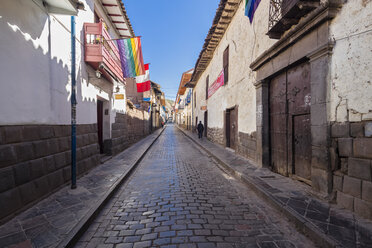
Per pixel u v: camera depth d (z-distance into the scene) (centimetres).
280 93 482
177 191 393
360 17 256
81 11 495
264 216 288
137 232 248
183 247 216
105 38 559
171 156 808
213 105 1232
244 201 343
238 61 740
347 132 274
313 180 336
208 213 297
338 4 284
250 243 223
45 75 340
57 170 372
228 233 244
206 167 608
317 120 324
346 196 276
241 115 706
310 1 324
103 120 720
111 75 628
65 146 402
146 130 1756
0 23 247
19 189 276
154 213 299
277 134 497
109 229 256
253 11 521
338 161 291
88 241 231
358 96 258
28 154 296
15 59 272
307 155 390
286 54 419
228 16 821
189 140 1488
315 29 327
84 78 506
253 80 598
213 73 1220
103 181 431
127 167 562
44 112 337
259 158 552
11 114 265
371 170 242
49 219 261
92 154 544
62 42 398
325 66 306
